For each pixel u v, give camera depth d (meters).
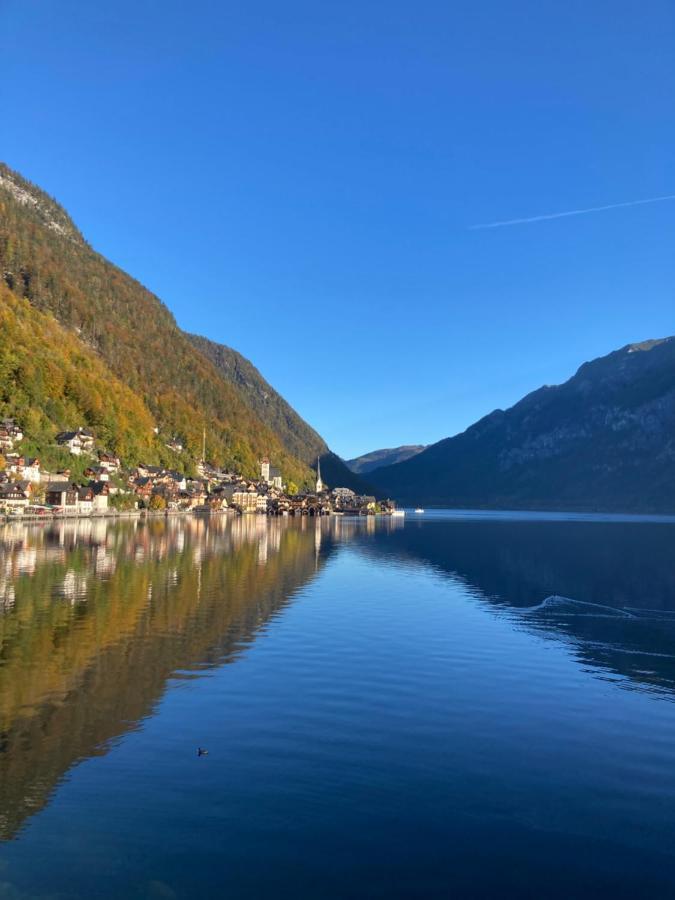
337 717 20.92
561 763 17.97
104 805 15.06
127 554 66.69
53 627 31.70
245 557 69.19
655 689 25.09
